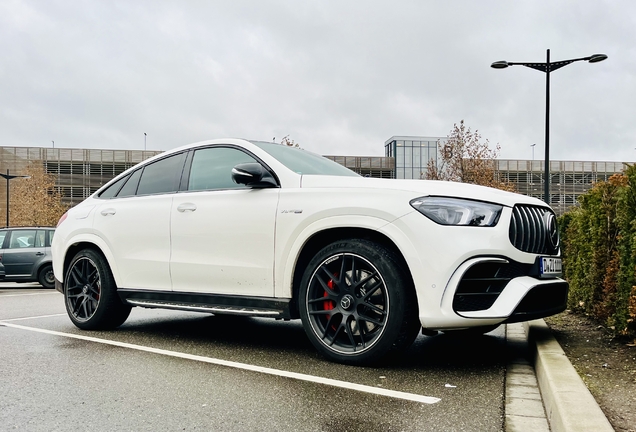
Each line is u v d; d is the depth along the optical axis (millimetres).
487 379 3594
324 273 4020
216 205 4621
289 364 4008
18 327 5871
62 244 5883
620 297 4254
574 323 5391
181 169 5148
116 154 67062
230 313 4484
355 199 3887
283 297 4211
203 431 2709
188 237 4754
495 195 3812
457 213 3619
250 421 2834
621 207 4324
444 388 3383
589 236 5793
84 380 3635
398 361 4082
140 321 6242
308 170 4582
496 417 2871
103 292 5449
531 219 3900
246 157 4703
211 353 4426
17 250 13953
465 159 35469
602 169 63469
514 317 3570
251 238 4348
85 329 5629
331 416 2889
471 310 3568
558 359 3533
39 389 3434
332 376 3656
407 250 3617
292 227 4121
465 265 3514
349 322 3867
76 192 66688
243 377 3664
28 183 57062
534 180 63281
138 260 5125
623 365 3574
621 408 2732
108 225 5418
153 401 3180
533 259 3797
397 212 3699
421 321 3551
